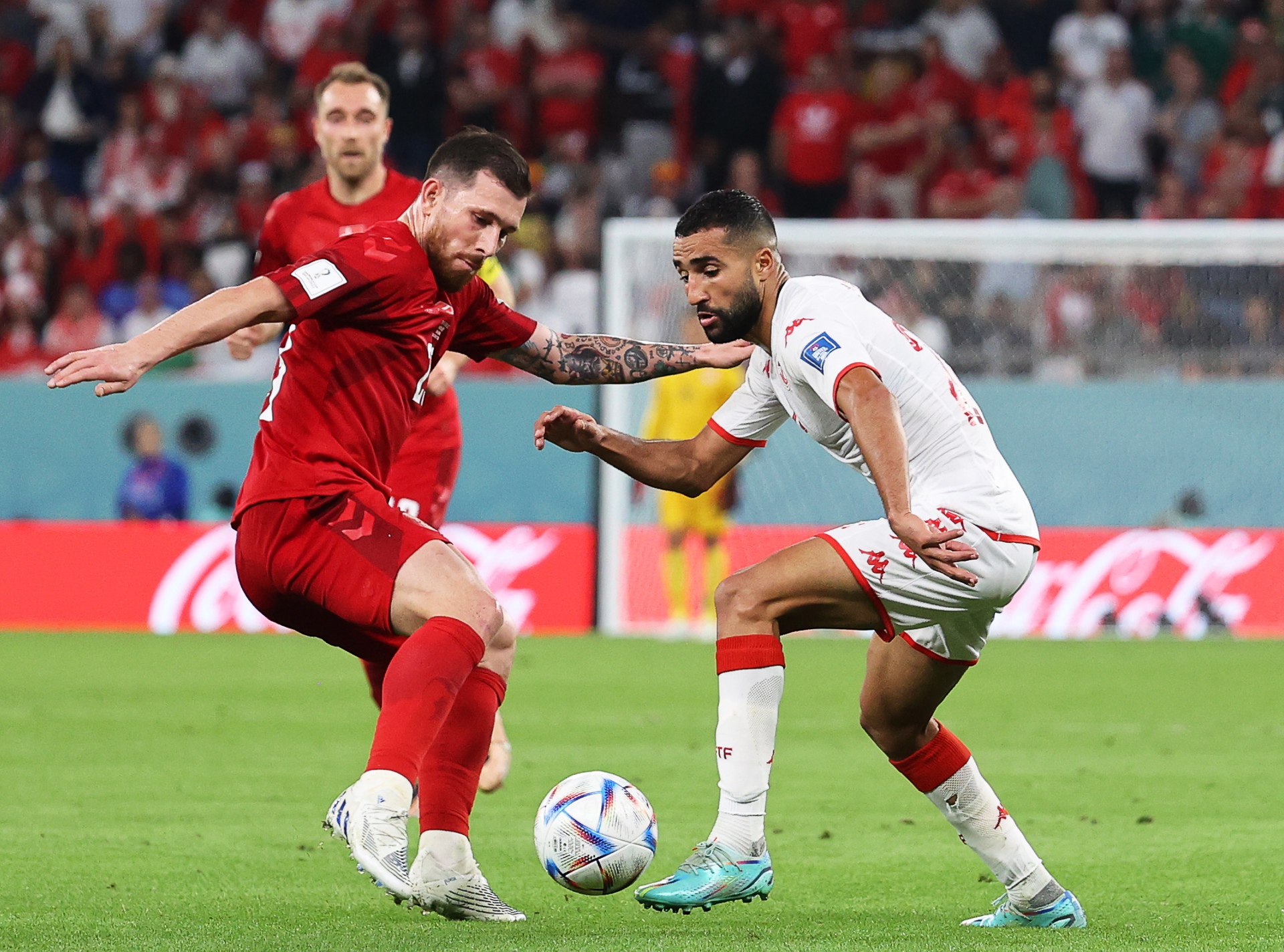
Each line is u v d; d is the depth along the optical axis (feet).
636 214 208.85
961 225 159.33
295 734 90.68
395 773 39.52
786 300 46.06
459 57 221.46
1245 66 212.43
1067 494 159.12
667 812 67.26
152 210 212.64
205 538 158.20
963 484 45.34
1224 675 125.39
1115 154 205.87
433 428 71.92
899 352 45.62
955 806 46.62
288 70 225.35
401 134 217.15
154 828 62.39
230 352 72.90
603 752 84.53
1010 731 95.25
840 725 96.43
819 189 208.13
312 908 47.88
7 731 91.09
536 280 198.39
